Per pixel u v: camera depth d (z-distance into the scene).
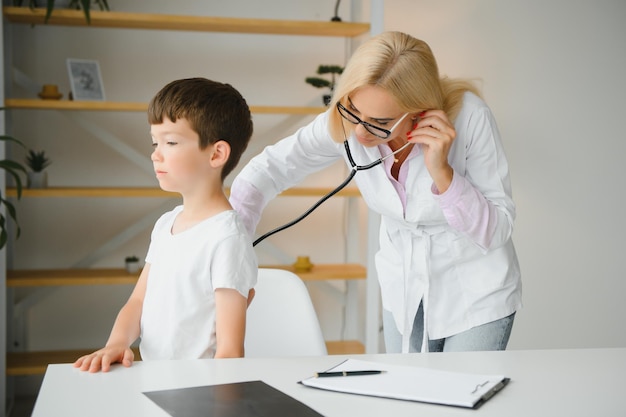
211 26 3.23
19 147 3.36
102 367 1.18
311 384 1.11
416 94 1.49
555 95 3.65
